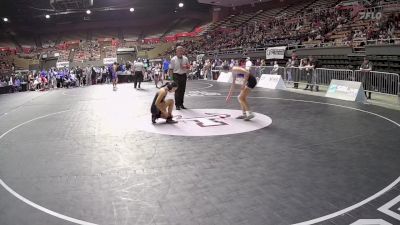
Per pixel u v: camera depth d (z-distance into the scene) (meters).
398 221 3.90
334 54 22.52
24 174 5.69
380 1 24.98
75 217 4.14
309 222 3.89
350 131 8.09
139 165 5.98
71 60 48.53
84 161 6.30
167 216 4.11
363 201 4.39
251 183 5.05
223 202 4.44
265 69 21.03
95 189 4.98
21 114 12.43
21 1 44.41
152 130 8.59
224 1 42.91
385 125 8.65
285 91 16.69
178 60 11.30
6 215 4.23
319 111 10.82
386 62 18.78
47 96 19.23
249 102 13.00
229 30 42.94
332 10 29.44
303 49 25.09
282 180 5.14
